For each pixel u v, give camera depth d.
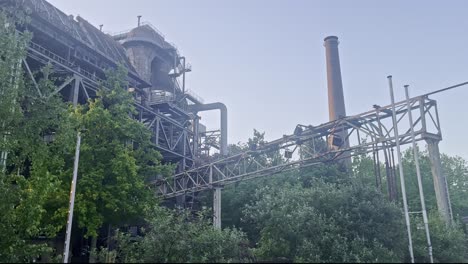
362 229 18.47
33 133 20.42
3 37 19.78
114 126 24.36
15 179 19.34
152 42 53.78
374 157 24.47
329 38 54.47
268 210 19.33
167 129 48.22
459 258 19.55
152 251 17.84
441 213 20.83
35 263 17.66
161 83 56.28
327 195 19.98
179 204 41.88
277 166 29.33
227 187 40.84
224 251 17.92
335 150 26.08
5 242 17.84
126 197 24.03
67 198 21.66
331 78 52.78
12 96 19.28
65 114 21.17
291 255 17.83
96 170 23.30
